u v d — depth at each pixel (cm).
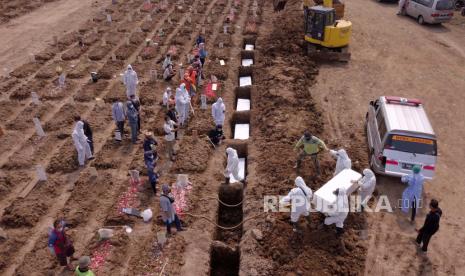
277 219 1188
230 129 1714
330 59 2292
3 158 1517
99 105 1842
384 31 2755
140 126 1672
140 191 1334
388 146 1285
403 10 3059
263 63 2191
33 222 1219
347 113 1798
